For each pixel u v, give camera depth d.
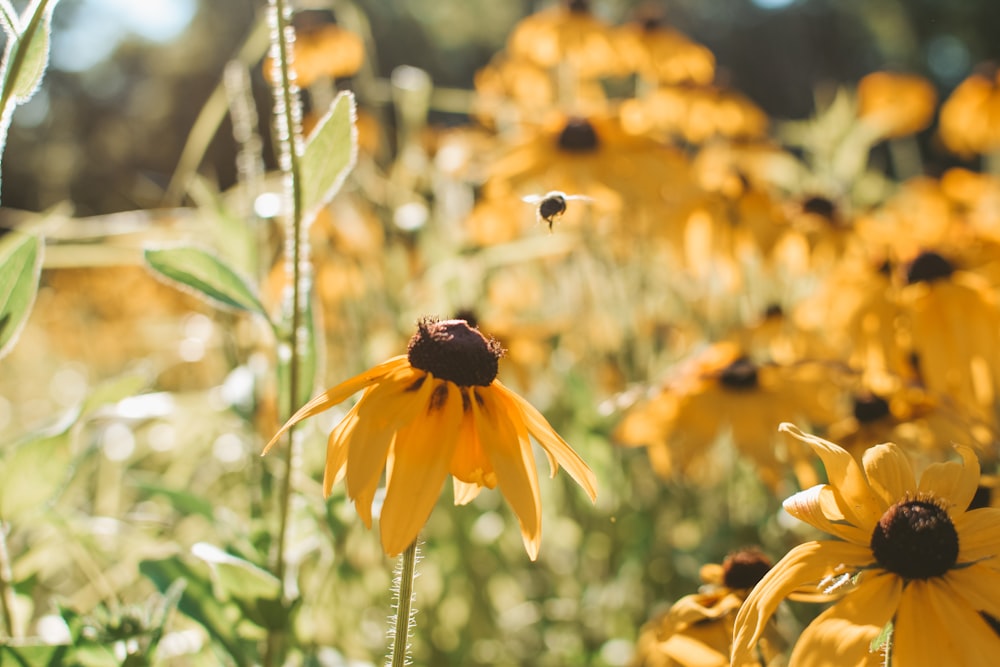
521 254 0.68
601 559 0.63
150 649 0.36
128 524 0.47
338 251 0.68
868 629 0.29
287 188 0.37
